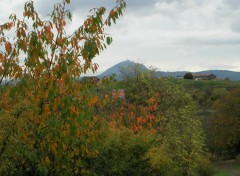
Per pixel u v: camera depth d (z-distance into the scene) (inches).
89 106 323.6
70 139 341.7
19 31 316.5
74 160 420.5
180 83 1374.3
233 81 5324.8
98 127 356.5
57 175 405.7
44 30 319.3
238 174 2194.9
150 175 748.6
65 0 343.9
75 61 317.1
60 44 325.1
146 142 751.1
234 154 2723.9
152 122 882.8
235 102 2682.1
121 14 332.5
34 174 431.2
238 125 2655.0
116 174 717.3
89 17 323.9
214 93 3422.7
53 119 321.1
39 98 338.0
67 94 324.8
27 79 320.8
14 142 367.9
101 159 693.3
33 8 324.2
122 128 766.5
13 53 317.7
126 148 728.3
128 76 1291.8
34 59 318.7
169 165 804.0
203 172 1487.5
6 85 322.0
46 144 346.0
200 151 1157.7
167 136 1082.1
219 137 2630.4
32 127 349.1
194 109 1298.0
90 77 338.3
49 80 311.4
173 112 1162.6
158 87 1251.8
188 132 1138.0
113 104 731.4
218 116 2672.2
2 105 341.4
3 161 390.0
